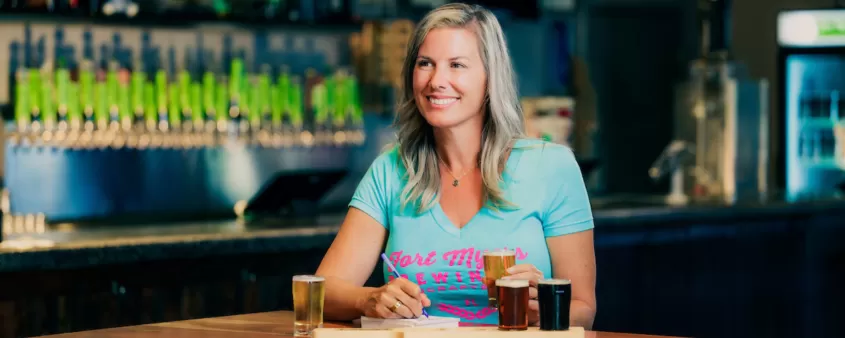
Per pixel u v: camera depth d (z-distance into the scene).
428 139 2.81
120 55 6.01
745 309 6.38
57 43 5.83
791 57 8.10
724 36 7.21
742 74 7.28
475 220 2.72
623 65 8.16
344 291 2.66
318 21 6.20
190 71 6.21
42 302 4.17
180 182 6.20
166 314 4.49
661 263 5.95
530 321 2.49
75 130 5.65
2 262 4.02
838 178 8.05
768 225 6.50
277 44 6.49
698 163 7.21
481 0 6.42
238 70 6.10
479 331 2.29
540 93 7.63
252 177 6.43
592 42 8.00
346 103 6.43
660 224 5.92
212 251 4.54
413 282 2.71
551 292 2.31
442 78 2.67
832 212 6.83
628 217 5.69
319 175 5.49
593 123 7.73
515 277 2.46
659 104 8.31
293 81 6.44
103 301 4.32
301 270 4.90
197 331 2.54
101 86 5.70
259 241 4.67
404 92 2.80
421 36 2.71
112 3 5.69
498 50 2.72
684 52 8.30
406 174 2.79
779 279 6.57
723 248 6.26
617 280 5.72
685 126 7.26
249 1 6.08
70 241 4.35
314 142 6.39
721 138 7.11
